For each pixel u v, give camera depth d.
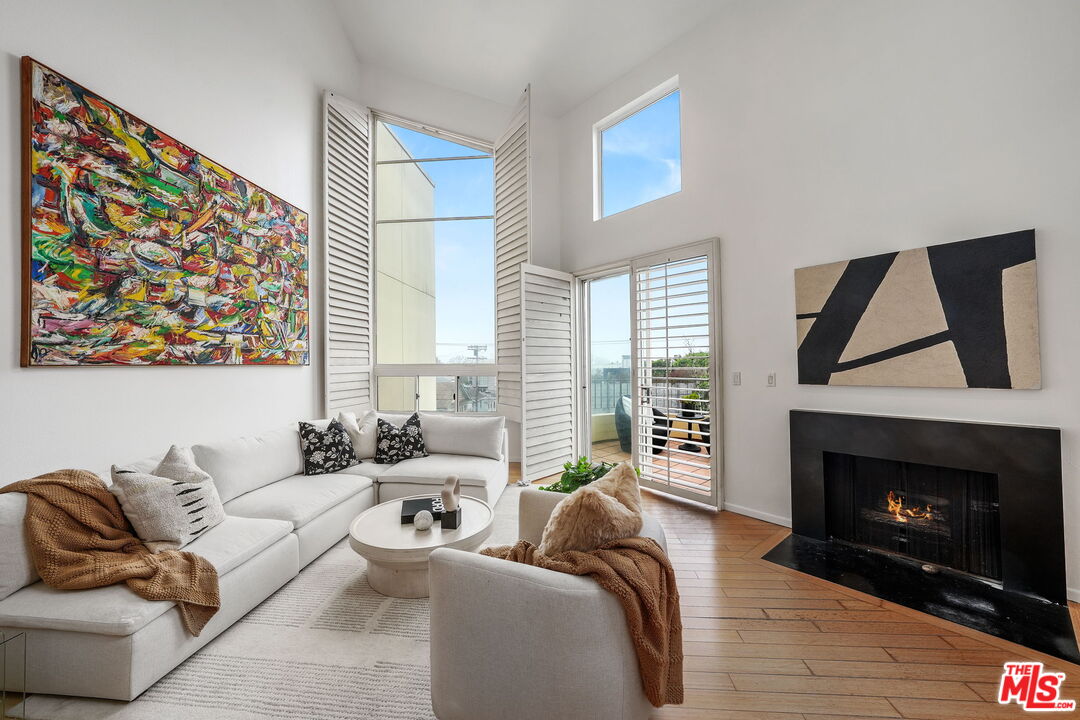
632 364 4.31
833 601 2.26
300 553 2.53
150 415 2.67
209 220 3.04
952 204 2.51
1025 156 2.29
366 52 4.96
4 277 2.04
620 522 1.45
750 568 2.62
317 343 4.26
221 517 2.32
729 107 3.59
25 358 2.08
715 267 3.63
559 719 1.27
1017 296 2.28
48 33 2.19
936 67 2.57
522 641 1.30
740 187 3.52
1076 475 2.15
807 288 3.08
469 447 3.90
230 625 2.00
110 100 2.46
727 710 1.57
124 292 2.50
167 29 2.80
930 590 2.35
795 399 3.20
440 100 5.22
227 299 3.18
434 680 1.44
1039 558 2.21
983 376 2.38
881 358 2.73
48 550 1.72
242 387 3.36
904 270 2.64
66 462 2.26
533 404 4.50
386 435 3.78
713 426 3.65
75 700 1.59
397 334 5.19
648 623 1.32
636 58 4.31
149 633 1.62
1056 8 2.21
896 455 2.64
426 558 2.15
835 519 3.00
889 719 1.52
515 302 4.62
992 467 2.32
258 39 3.55
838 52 2.97
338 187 4.49
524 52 4.52
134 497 2.02
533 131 5.13
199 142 3.01
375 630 2.02
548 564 1.38
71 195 2.25
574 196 5.08
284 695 1.63
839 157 2.96
